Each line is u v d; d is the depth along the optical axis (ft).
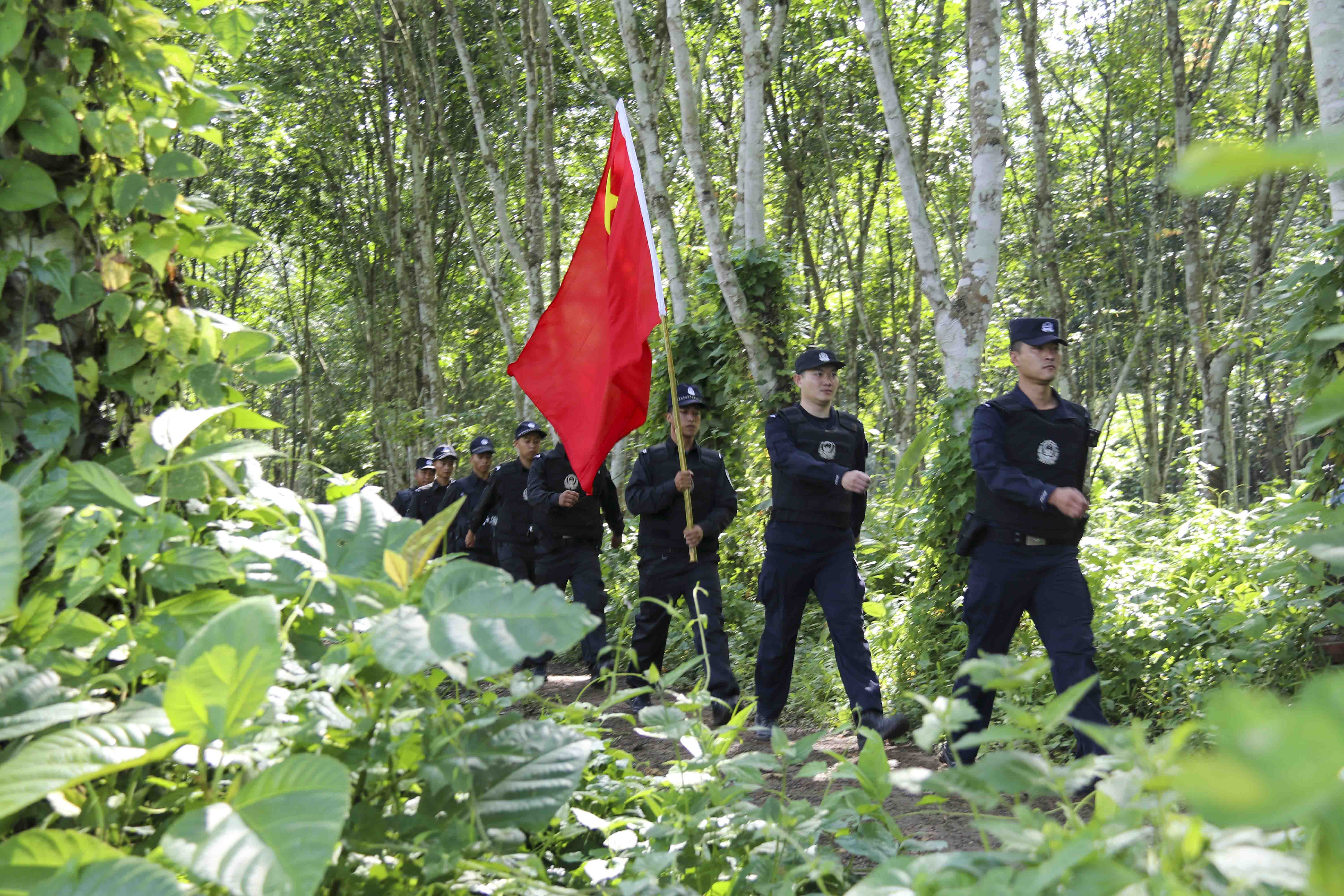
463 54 58.70
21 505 6.06
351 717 6.27
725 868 7.11
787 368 32.71
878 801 6.84
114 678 5.97
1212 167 1.22
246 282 103.30
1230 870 3.48
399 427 73.61
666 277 42.34
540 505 25.05
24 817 5.54
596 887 6.89
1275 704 1.57
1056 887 3.94
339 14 80.74
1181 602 18.98
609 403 15.48
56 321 7.40
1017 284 88.02
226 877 4.18
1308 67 60.75
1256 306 34.06
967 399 22.58
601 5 69.26
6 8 6.86
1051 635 14.96
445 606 5.50
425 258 75.20
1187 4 63.62
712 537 20.95
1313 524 16.03
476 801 6.12
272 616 5.12
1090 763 4.40
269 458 8.23
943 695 19.93
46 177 7.16
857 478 16.99
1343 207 16.24
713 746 8.19
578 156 82.48
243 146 80.69
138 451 7.27
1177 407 77.05
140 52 7.78
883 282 90.33
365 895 5.81
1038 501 14.47
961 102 72.90
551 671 28.68
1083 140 78.69
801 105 70.08
